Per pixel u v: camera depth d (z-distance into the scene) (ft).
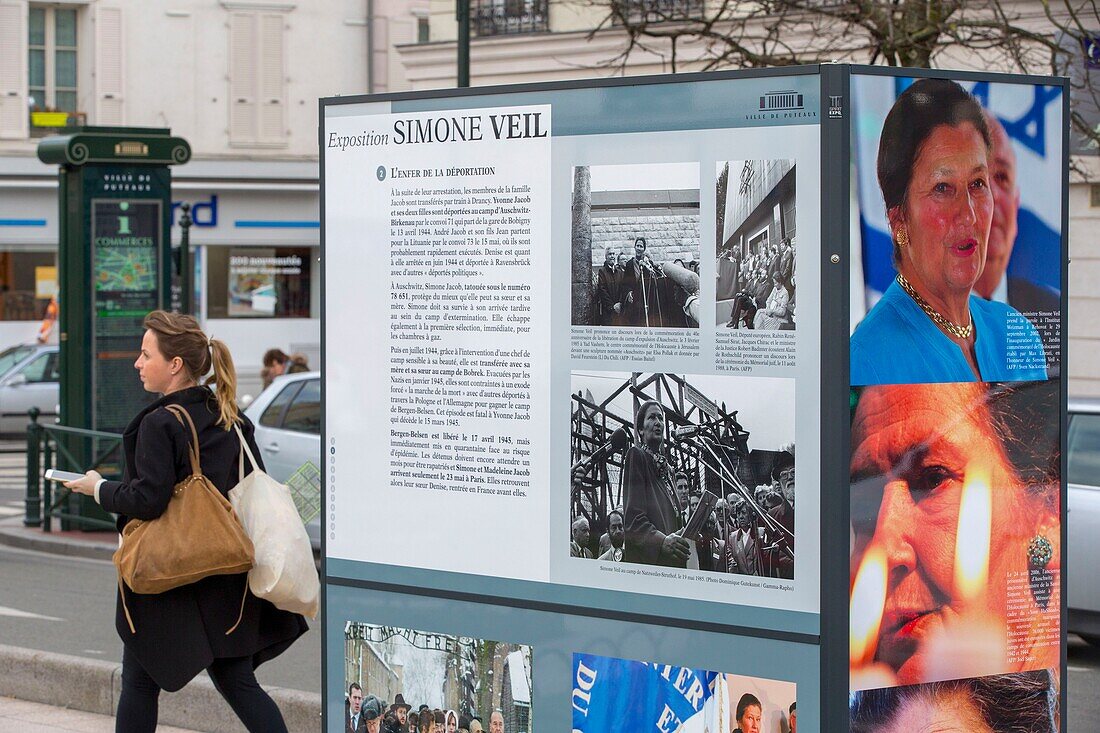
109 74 95.71
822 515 12.07
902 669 12.34
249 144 98.89
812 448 12.14
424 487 14.42
